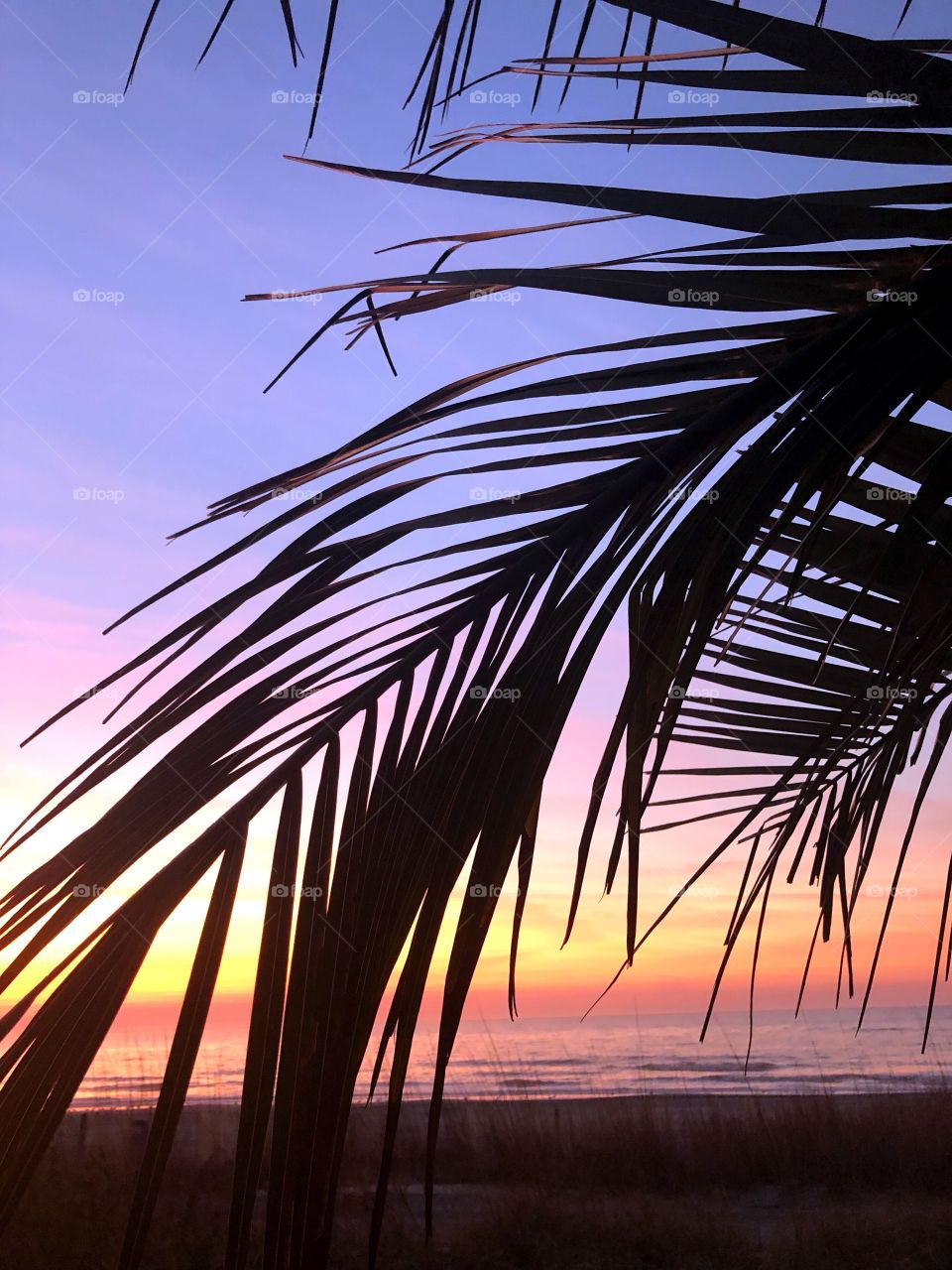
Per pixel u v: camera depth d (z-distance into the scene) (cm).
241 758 68
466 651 73
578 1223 711
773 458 63
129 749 70
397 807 65
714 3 62
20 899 62
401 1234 643
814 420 63
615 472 82
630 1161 930
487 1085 2250
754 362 79
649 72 67
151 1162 49
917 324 64
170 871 61
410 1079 2386
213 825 63
